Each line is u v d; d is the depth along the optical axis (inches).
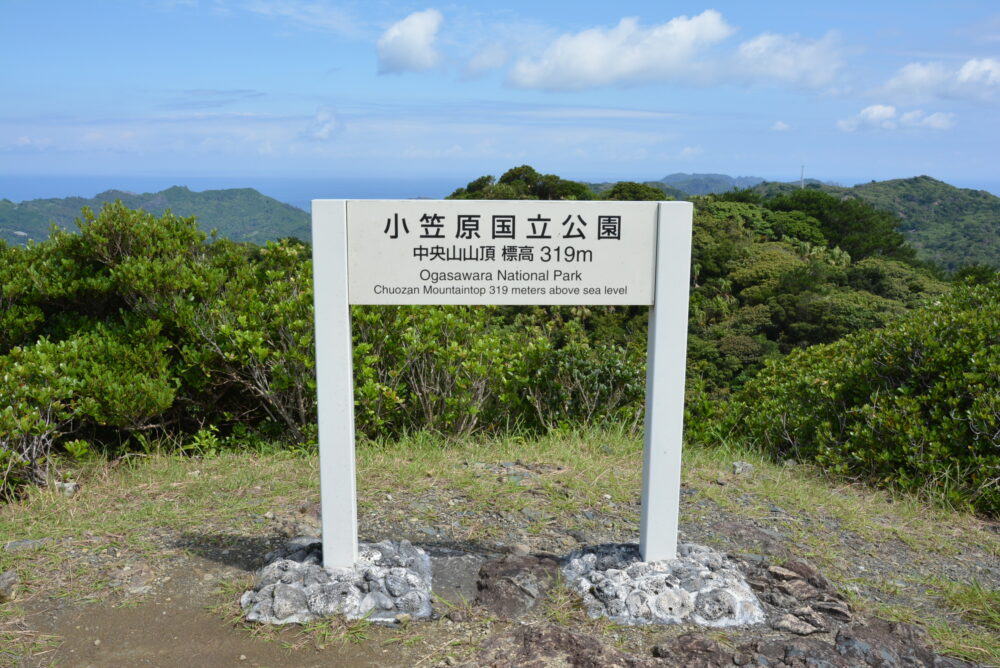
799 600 115.3
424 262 115.4
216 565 127.2
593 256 116.6
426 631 107.3
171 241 223.5
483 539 139.8
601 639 104.7
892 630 108.6
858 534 150.0
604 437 212.2
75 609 112.8
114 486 169.3
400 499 158.4
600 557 124.3
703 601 111.0
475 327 230.2
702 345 1343.5
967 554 144.6
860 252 2346.2
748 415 248.2
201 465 187.0
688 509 158.9
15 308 213.2
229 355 196.1
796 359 276.8
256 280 232.2
